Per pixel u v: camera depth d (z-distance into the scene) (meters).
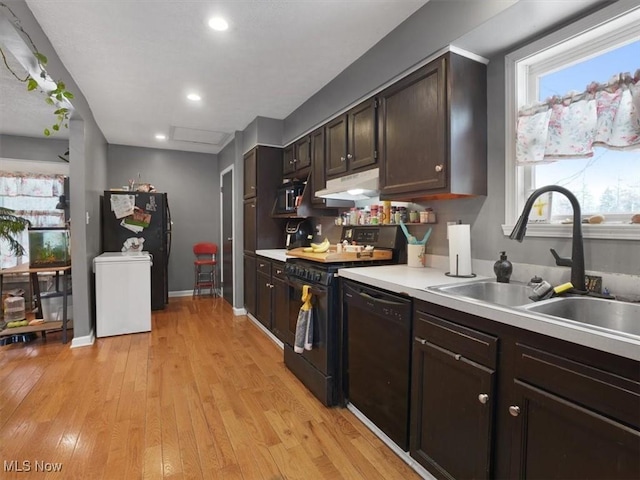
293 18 1.98
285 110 3.61
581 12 1.46
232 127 4.23
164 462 1.62
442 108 1.77
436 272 2.03
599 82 1.44
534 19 1.51
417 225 2.42
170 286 5.43
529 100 1.76
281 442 1.79
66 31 2.11
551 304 1.29
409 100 1.99
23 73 2.58
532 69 1.75
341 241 3.00
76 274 3.17
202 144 5.09
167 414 2.03
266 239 3.93
